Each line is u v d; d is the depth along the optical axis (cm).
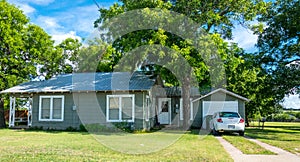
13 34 2523
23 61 2608
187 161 759
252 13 2048
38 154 827
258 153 934
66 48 3145
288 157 863
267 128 2564
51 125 1919
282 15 2383
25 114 2639
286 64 2427
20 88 2028
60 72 3120
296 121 4553
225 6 2022
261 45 2570
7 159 745
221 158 815
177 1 1933
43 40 2792
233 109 2216
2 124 2328
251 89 2814
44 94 1948
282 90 2281
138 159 773
